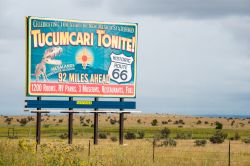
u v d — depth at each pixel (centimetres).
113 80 4188
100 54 4166
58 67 4056
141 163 2192
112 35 4194
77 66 4103
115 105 4169
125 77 4219
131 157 2455
